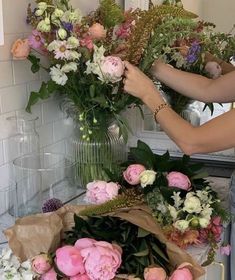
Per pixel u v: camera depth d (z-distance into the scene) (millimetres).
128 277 1145
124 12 1781
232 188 1728
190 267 1148
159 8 1621
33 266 1144
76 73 1620
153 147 2322
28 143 1741
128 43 1603
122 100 1657
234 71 1747
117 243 1213
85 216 1302
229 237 1748
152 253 1206
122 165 1638
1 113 1635
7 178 1694
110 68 1521
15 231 1210
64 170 1790
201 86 1774
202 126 1453
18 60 1679
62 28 1580
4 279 1139
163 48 1719
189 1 2330
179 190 1415
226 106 2125
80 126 1761
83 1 1949
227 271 1784
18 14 1639
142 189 1438
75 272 1091
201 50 1861
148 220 1257
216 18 2377
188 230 1344
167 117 1503
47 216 1275
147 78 1560
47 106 1875
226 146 1430
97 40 1611
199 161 2242
